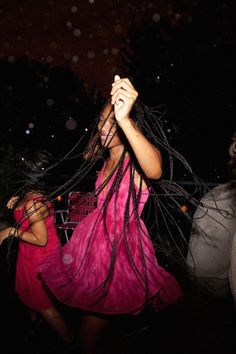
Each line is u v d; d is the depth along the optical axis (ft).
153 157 5.23
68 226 16.08
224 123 35.14
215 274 5.78
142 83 43.32
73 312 11.07
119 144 6.37
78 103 79.15
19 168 8.85
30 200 8.62
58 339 9.96
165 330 9.55
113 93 5.15
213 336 7.07
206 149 34.71
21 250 9.14
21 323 10.82
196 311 7.11
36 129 66.39
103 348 6.27
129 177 6.37
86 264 6.25
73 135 54.24
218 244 5.67
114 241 5.99
